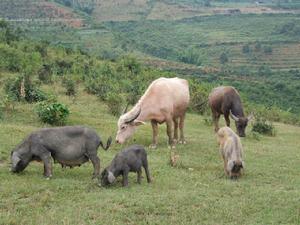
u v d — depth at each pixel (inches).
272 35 5575.8
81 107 959.0
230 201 432.1
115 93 1058.1
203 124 927.7
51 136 450.9
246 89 2427.4
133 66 1665.8
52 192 421.7
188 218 389.4
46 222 362.9
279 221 394.6
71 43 3804.1
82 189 434.6
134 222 375.9
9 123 696.4
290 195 458.0
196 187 470.3
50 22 4603.8
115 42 4281.5
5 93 900.0
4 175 453.4
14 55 1429.6
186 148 658.8
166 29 5802.2
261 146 722.2
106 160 542.6
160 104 624.1
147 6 6840.6
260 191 466.6
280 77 3558.1
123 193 428.8
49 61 1546.5
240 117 767.1
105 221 371.2
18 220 363.9
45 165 452.4
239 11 7549.2
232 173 505.7
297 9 7805.1
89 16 5383.9
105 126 748.0
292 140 864.9
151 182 472.7
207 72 3405.5
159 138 707.4
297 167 594.6
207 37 5556.1
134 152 455.2
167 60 4033.0
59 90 1136.8
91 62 1660.9
